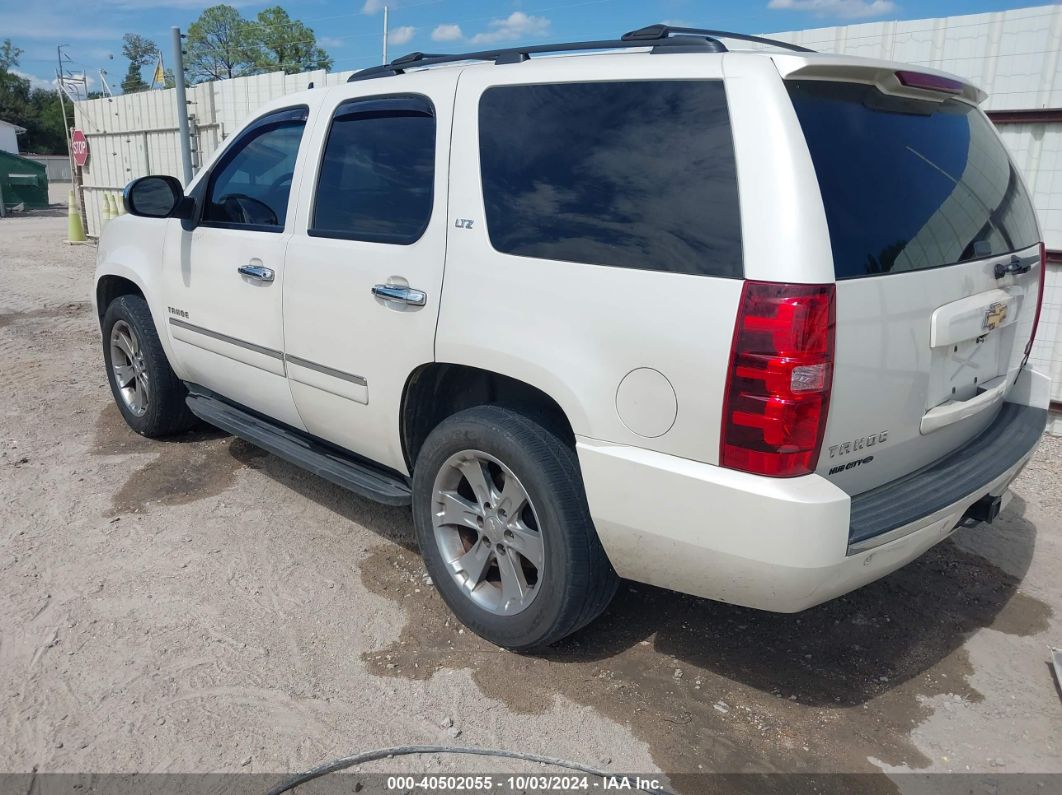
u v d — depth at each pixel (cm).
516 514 296
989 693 297
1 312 912
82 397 604
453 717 277
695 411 239
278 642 315
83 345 763
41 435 523
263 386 397
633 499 255
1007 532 419
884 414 250
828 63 236
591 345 258
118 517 412
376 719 276
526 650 306
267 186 394
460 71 311
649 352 246
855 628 335
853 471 250
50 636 314
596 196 264
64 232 1948
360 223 338
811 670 307
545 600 285
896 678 304
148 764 253
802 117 235
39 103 8238
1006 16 531
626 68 264
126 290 525
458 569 320
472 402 333
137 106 1420
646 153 255
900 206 254
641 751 264
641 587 359
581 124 272
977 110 320
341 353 343
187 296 434
